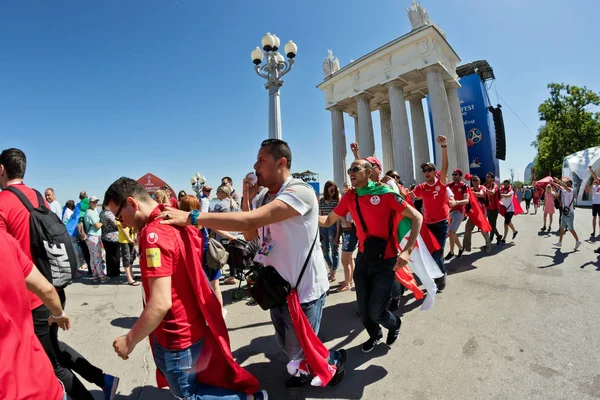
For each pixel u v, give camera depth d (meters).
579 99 30.34
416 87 24.08
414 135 25.86
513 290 4.27
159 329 1.67
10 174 2.15
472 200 6.62
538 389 2.24
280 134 8.48
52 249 2.10
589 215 15.11
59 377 1.93
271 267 2.03
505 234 7.96
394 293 3.87
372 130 24.14
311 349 1.98
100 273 5.90
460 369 2.55
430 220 4.82
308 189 1.99
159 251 1.54
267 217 1.74
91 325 3.83
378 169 3.40
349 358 2.84
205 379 1.83
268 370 2.72
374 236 2.77
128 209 1.71
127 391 2.52
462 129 21.48
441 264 4.47
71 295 5.07
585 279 4.55
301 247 1.99
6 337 1.16
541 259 5.91
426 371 2.55
